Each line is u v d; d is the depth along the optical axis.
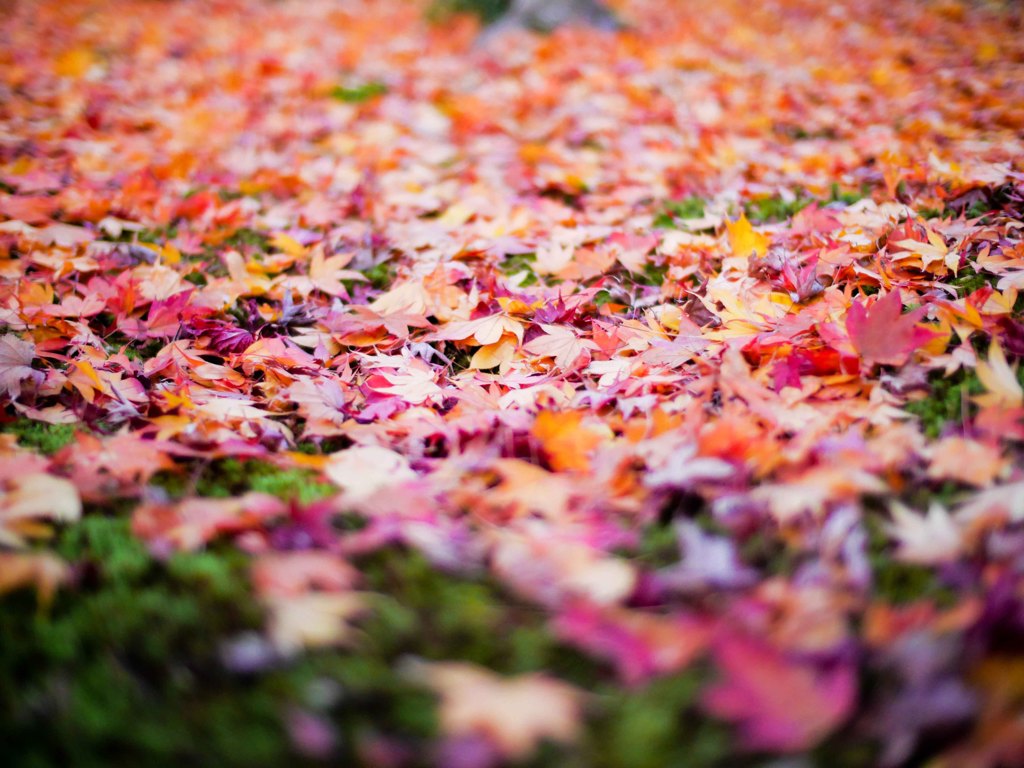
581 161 1.80
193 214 1.52
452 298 1.32
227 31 3.28
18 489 1.06
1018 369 1.16
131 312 1.31
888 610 1.00
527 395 1.18
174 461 1.13
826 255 1.31
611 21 3.07
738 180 1.62
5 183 1.60
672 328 1.27
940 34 2.86
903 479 1.08
